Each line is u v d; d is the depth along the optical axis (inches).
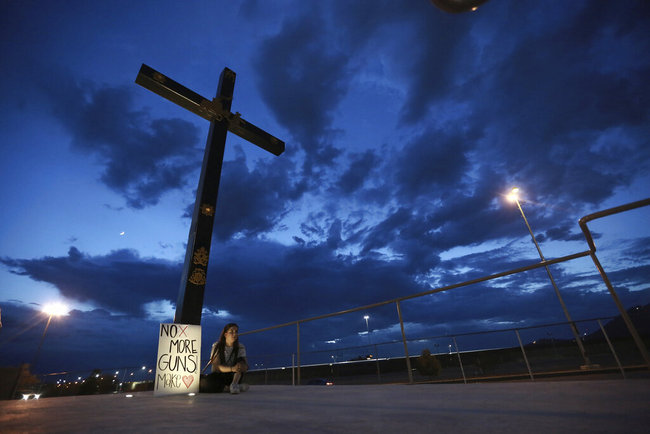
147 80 238.4
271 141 298.2
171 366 168.9
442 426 51.3
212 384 160.2
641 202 96.7
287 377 351.6
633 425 43.8
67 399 132.4
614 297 101.4
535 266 134.8
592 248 109.7
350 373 390.3
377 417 62.8
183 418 69.4
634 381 86.3
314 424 57.9
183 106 261.0
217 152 255.0
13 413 83.1
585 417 50.9
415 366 354.3
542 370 269.4
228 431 53.7
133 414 77.8
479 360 322.3
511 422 51.1
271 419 65.2
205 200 231.0
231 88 286.0
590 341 242.5
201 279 207.2
